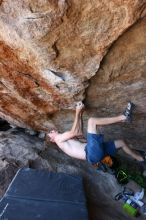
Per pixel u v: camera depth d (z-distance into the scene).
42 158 6.07
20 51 3.82
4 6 3.21
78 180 5.07
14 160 5.84
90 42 3.52
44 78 4.26
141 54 3.81
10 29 3.46
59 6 3.07
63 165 6.07
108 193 5.74
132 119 5.46
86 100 4.85
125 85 4.44
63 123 5.98
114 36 3.43
